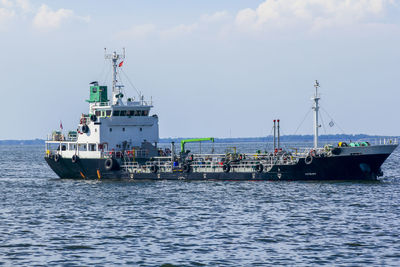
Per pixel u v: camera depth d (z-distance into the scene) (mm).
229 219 165875
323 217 166375
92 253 130875
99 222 165750
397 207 180625
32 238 146000
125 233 149875
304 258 124188
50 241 142625
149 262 123250
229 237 143375
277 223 159000
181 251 131125
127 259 125500
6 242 141875
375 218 163875
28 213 184000
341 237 141375
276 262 121812
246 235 145125
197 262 122562
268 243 136875
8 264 123062
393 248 130500
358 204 186500
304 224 157125
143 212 180750
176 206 190375
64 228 158125
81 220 169625
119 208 189500
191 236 145125
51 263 123500
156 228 155375
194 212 178500
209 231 150250
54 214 181125
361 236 142000
